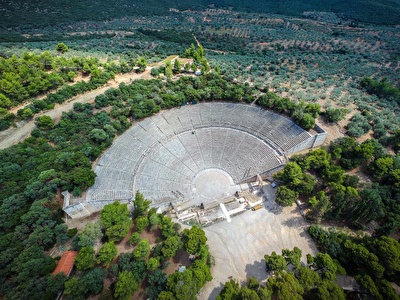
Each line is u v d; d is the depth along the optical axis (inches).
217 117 4178.2
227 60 6225.4
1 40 7062.0
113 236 2480.3
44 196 2728.8
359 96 4596.5
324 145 3656.5
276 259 2281.0
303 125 3629.4
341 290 2031.3
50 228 2522.1
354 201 2669.8
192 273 2187.5
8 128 3646.7
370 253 2186.3
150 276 2246.6
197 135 3966.5
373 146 3289.9
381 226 2659.9
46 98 4082.2
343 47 7859.3
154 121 4067.4
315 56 6820.9
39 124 3575.3
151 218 2618.1
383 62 6510.8
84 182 2876.5
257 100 4281.5
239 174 3474.4
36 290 1993.1
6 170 2896.2
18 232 2386.8
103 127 3663.9
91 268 2292.1
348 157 3314.5
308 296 2155.5
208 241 2775.6
